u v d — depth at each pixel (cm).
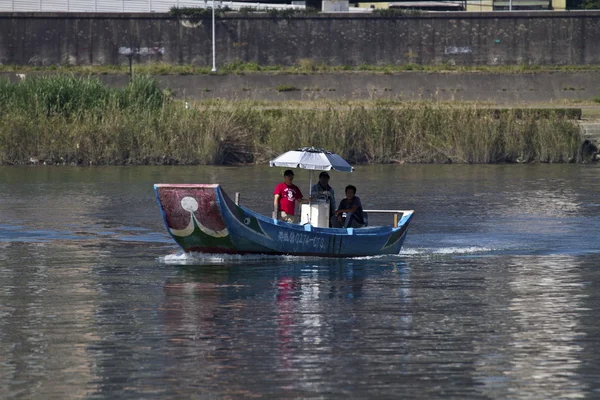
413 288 6819
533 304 6281
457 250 8550
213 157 16775
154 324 5712
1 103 17425
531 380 4638
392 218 10931
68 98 17512
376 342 5306
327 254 8019
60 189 13100
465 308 6156
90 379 4650
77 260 7981
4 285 6919
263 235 7762
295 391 4478
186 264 7762
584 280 7125
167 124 16862
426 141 17175
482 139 17062
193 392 4466
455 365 4872
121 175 14912
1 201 11875
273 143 17025
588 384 4578
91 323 5747
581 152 17312
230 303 6300
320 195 8125
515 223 10212
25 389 4509
